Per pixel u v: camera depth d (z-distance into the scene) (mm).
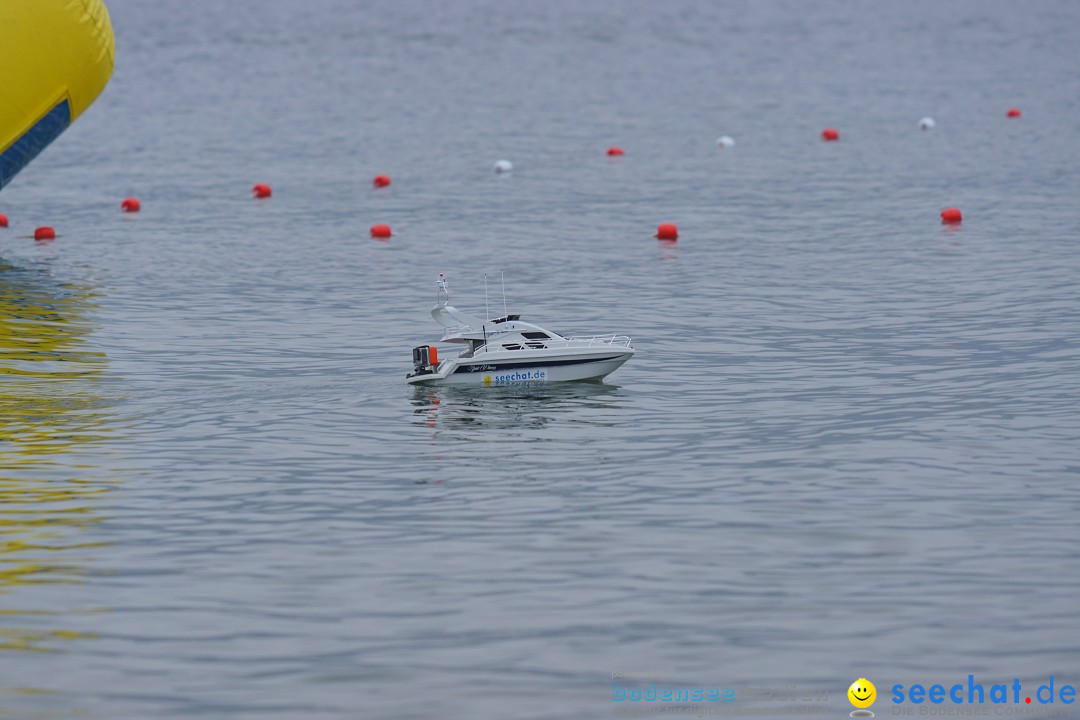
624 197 176875
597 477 77625
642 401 92625
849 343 106812
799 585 62969
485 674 54938
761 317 115750
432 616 60031
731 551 66875
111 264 139250
